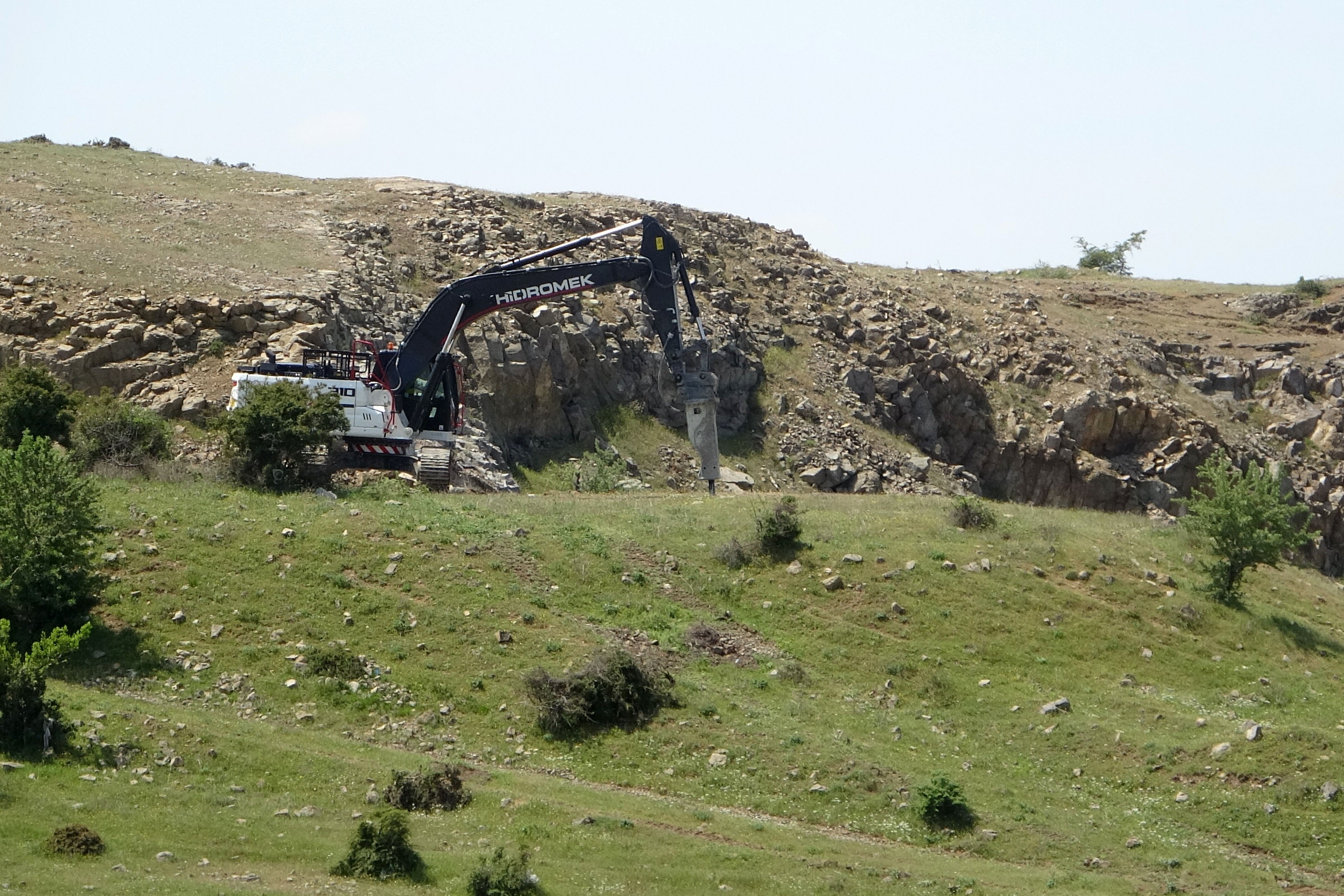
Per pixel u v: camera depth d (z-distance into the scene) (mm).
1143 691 51469
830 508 66125
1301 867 40219
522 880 32812
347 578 50812
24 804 34094
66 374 73938
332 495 60531
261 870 32938
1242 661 54938
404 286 99500
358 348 81375
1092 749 46250
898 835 40125
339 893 31812
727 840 38125
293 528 53844
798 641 52375
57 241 88500
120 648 44812
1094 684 51469
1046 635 54094
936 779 41344
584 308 103750
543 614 50781
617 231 70688
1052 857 39344
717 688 47938
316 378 67750
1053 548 60469
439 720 43906
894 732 46531
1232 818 42344
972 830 40406
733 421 104750
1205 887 38000
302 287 86812
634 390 102062
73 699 40281
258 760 38906
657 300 70562
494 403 90500
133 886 30438
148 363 75500
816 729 45812
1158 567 61219
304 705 43562
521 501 63062
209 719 41062
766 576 56438
